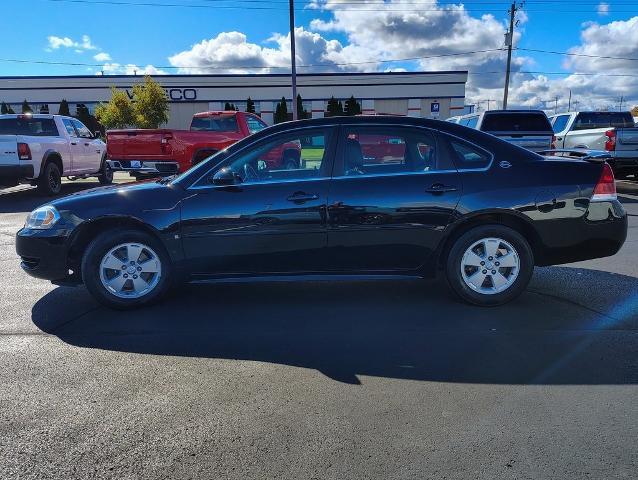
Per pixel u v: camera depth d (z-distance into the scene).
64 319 4.52
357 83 46.97
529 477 2.41
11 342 4.01
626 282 5.51
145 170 12.06
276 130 4.67
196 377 3.42
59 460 2.55
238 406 3.05
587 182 4.59
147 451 2.62
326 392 3.21
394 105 47.28
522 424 2.84
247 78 46.94
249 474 2.44
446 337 4.05
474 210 4.49
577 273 5.89
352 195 4.50
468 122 13.41
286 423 2.87
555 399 3.10
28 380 3.38
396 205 4.50
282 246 4.55
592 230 4.59
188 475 2.44
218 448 2.64
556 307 4.71
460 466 2.49
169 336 4.12
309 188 4.52
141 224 4.56
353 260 4.61
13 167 11.84
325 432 2.78
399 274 4.70
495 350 3.80
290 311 4.69
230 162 4.63
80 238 4.70
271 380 3.37
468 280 4.66
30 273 4.69
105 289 4.62
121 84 47.53
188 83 46.84
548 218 4.54
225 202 4.52
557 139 15.02
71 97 47.88
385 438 2.72
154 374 3.46
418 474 2.44
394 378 3.39
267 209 4.50
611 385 3.27
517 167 4.60
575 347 3.84
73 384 3.32
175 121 47.53
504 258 4.63
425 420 2.89
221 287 5.45
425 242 4.56
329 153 4.61
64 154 13.53
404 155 4.63
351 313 4.62
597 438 2.71
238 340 4.04
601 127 14.20
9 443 2.69
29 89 47.75
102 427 2.84
